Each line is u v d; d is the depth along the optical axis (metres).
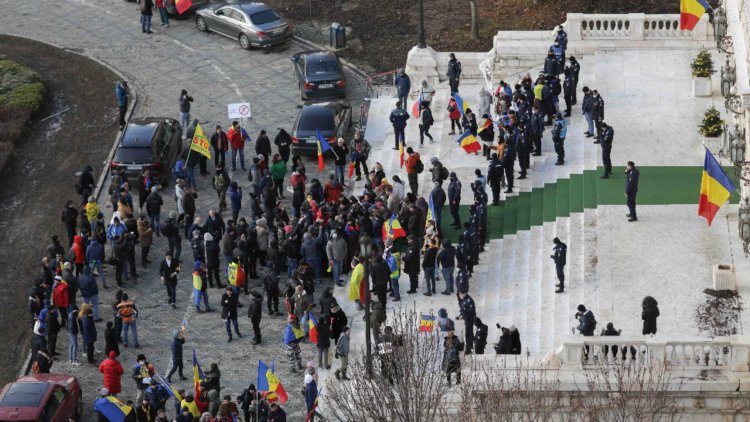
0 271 62.00
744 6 57.84
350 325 55.69
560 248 52.41
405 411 44.12
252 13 79.81
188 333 56.22
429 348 46.34
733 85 59.16
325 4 85.69
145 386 49.97
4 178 69.50
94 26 84.81
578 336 46.81
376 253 55.53
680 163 60.47
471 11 81.94
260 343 55.28
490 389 44.94
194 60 79.56
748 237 52.59
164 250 61.78
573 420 45.97
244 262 57.69
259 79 77.00
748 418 46.25
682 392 46.09
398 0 85.06
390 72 77.19
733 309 50.22
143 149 65.44
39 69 80.06
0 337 57.50
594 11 80.31
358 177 66.25
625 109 65.19
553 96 66.00
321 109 68.75
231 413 47.88
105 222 64.31
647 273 52.94
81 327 53.94
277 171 64.38
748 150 54.56
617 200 58.06
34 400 49.34
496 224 59.53
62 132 73.81
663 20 70.38
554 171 62.16
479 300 55.25
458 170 64.25
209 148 70.25
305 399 50.12
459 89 73.25
